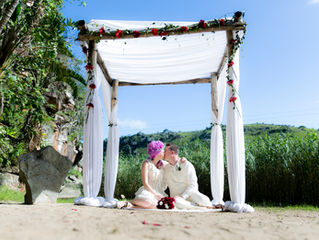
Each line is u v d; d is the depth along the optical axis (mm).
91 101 4965
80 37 5070
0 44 5711
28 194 4418
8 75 5617
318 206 6422
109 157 6078
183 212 4051
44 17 6148
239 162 4465
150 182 4918
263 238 2037
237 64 4859
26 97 6211
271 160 7676
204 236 2049
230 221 2834
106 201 5129
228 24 4766
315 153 7105
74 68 9312
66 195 10547
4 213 2768
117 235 1991
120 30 4996
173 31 4934
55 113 10516
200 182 9008
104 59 6207
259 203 7402
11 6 4918
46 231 2002
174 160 4965
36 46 6262
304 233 2266
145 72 6734
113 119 6488
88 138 4805
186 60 6305
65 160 4926
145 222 2539
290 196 7246
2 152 6719
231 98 4594
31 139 8148
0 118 6047
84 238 1862
